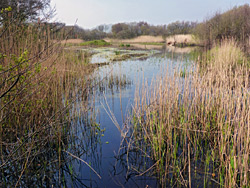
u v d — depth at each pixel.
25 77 3.03
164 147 3.62
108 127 4.87
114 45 32.28
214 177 3.02
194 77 4.59
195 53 16.55
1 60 3.03
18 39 3.36
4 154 3.37
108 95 7.25
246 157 2.37
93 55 17.95
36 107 3.78
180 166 3.24
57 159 3.60
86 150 3.94
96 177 3.20
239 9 16.88
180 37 30.27
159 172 3.21
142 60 15.72
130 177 3.17
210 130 3.88
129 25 53.91
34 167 3.36
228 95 4.03
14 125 3.71
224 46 9.99
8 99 3.24
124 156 3.75
